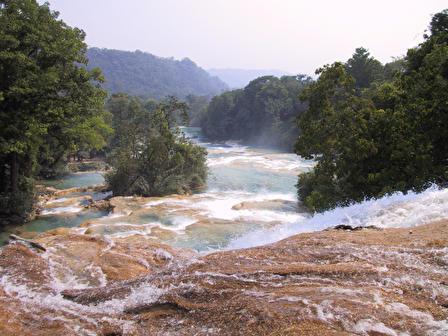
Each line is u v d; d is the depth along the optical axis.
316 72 22.08
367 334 4.25
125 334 4.99
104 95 27.67
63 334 4.98
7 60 21.83
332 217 12.49
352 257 6.83
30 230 22.77
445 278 5.68
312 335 4.24
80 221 24.59
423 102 18.72
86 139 31.23
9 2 23.66
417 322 4.48
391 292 5.30
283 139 76.06
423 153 17.64
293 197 32.09
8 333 4.94
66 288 7.42
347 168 20.08
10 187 26.00
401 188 17.11
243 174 43.03
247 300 5.29
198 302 5.63
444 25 31.14
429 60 20.58
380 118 19.55
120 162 33.03
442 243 7.04
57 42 24.19
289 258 7.16
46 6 25.31
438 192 11.38
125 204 26.53
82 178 43.75
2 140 22.19
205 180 37.56
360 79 60.25
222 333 4.68
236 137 100.75
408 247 7.14
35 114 23.66
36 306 6.01
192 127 136.12
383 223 10.09
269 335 4.41
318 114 21.94
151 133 34.84
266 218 23.59
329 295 5.18
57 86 24.19
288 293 5.38
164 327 5.12
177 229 20.92
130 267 8.83
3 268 7.94
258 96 93.25
